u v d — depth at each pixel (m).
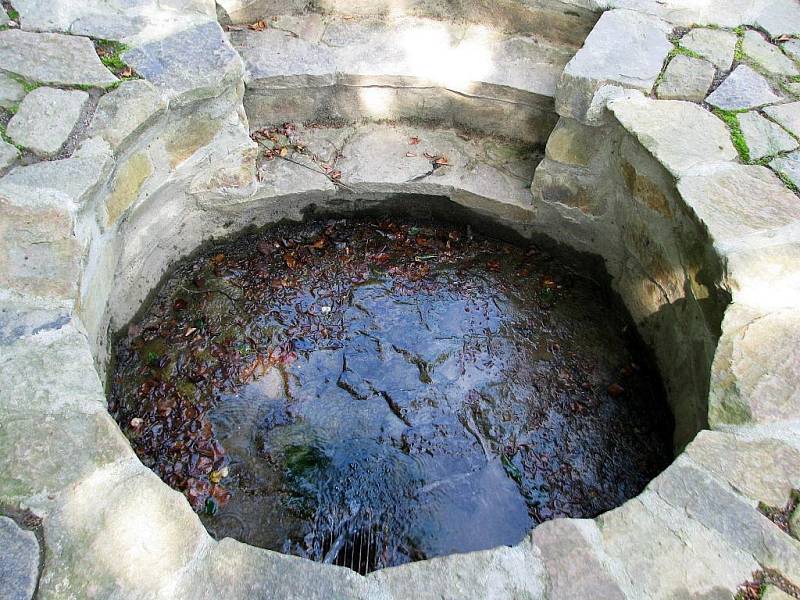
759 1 2.89
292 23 3.13
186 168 2.60
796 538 1.45
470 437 2.54
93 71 2.26
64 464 1.50
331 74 2.91
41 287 1.84
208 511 2.29
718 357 1.77
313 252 3.12
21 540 1.38
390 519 2.32
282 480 2.38
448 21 3.18
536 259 3.16
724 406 1.70
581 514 2.37
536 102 2.88
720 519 1.49
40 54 2.27
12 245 1.88
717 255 1.93
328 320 2.88
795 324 1.80
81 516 1.42
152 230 2.64
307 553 2.23
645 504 1.52
